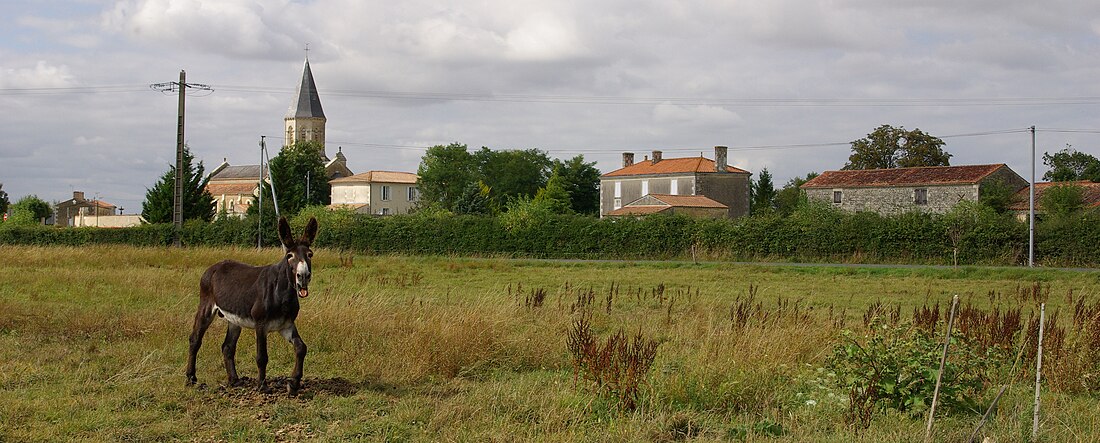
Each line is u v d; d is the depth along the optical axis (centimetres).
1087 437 814
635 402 920
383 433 842
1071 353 1070
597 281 3062
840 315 1847
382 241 5491
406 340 1201
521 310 1686
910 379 899
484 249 5312
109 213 13988
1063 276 3325
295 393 988
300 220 5584
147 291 2106
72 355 1205
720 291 2642
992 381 1031
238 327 1043
